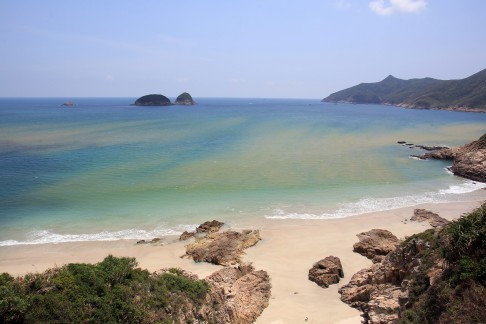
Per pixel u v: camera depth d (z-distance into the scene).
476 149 62.72
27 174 53.78
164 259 29.44
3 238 33.19
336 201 43.31
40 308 14.46
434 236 21.42
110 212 39.44
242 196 44.88
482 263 16.89
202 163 62.16
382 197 45.00
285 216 38.56
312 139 91.50
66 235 33.94
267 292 24.41
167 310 17.36
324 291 24.84
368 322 19.89
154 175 53.91
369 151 75.94
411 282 19.88
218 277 24.75
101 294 16.39
